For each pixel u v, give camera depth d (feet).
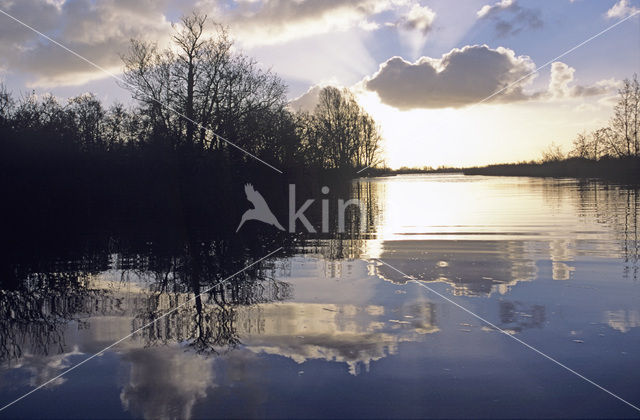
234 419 10.78
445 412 10.95
